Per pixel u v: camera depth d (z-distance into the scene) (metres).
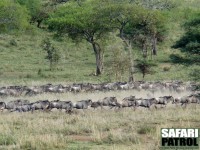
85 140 64.69
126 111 91.31
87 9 190.12
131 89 127.19
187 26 128.25
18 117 83.12
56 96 116.12
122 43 194.38
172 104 98.56
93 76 173.00
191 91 119.38
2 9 179.50
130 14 173.38
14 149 58.53
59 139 62.56
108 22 175.62
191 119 81.50
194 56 102.94
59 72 181.75
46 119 80.94
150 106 95.31
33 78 167.88
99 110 92.62
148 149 56.75
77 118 80.94
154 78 165.25
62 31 184.38
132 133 66.88
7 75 173.25
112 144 61.69
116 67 153.62
